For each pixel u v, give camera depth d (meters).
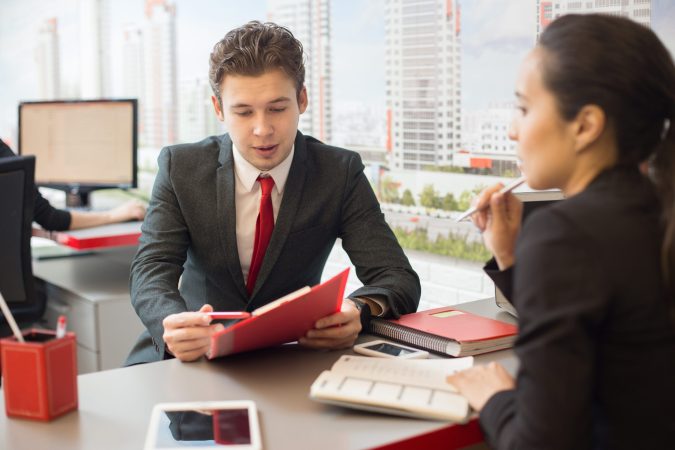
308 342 1.29
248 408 1.02
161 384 1.13
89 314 2.48
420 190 2.35
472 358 1.20
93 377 1.16
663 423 0.84
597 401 0.87
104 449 0.92
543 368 0.82
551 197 1.45
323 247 1.65
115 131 2.93
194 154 1.63
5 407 1.02
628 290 0.82
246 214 1.60
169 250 1.54
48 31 4.30
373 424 0.98
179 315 1.24
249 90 1.42
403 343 1.34
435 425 0.97
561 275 0.83
